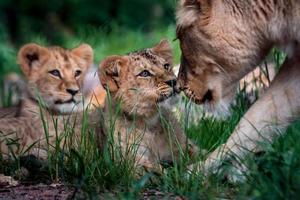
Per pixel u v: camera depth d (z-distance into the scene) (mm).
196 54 11250
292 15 10414
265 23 10695
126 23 29250
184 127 11922
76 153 10633
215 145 11766
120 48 23422
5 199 10164
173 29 20828
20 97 14164
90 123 11844
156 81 11570
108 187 10484
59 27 30969
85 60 14047
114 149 11047
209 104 11500
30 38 29391
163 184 10391
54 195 10312
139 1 29828
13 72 24891
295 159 9555
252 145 10766
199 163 10703
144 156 11367
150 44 23516
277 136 10820
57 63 13695
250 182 9656
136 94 11555
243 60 11039
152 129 11664
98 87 15609
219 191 9969
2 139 12211
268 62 13766
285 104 10836
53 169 11164
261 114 10875
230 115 12281
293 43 10648
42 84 13602
